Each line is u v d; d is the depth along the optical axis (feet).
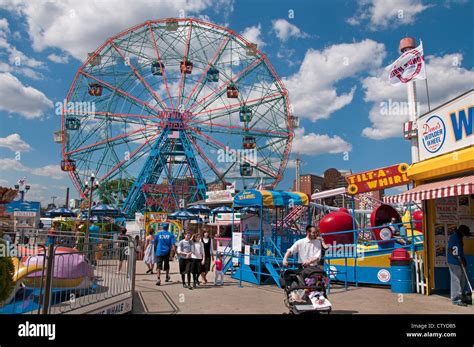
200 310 27.66
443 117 33.55
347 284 40.86
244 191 45.65
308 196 46.44
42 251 23.72
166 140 172.76
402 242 39.17
